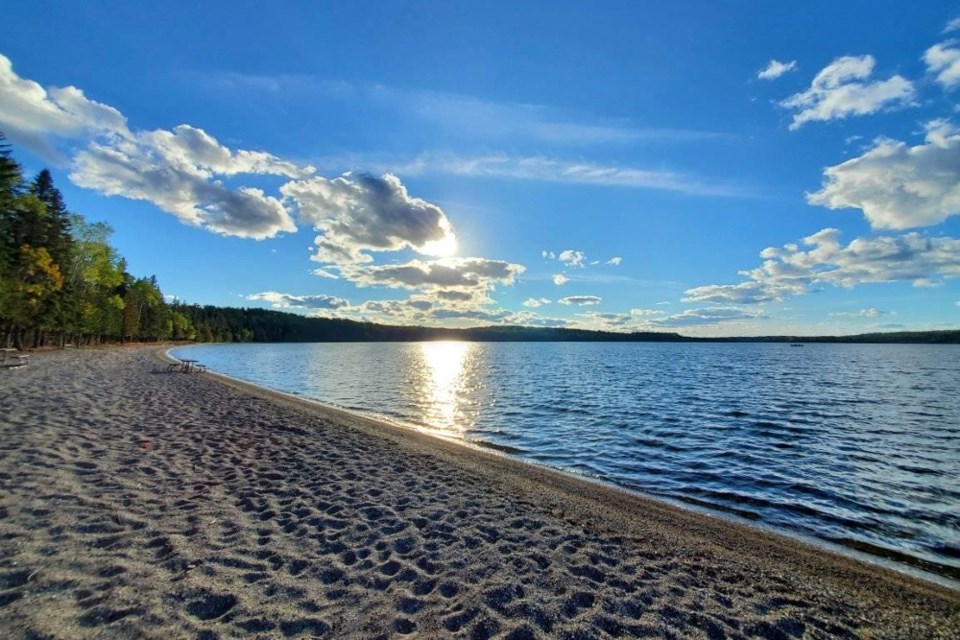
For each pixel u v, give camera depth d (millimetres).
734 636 3791
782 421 17609
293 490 6727
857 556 6402
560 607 3994
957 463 11820
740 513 8211
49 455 7227
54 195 43938
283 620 3494
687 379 35000
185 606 3555
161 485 6406
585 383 32031
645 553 5555
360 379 34875
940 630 4305
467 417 18469
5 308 31578
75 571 3920
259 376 35250
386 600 3916
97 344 54938
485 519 6211
